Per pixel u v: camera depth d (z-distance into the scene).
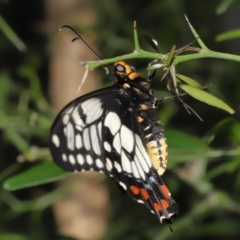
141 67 0.84
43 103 0.78
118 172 0.67
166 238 0.77
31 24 0.98
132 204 0.85
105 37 0.80
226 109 0.62
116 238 0.79
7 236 0.72
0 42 0.93
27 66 0.81
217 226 0.78
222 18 0.89
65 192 0.77
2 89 0.75
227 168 0.71
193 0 0.88
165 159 0.66
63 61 0.79
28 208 0.76
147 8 0.84
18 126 0.76
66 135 0.67
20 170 0.83
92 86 0.79
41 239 0.71
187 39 0.82
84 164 0.67
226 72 0.83
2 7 1.00
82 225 0.79
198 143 0.68
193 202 0.82
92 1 0.79
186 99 0.85
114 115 0.67
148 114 0.66
